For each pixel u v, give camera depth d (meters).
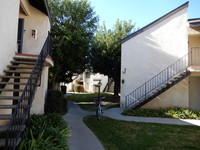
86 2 10.50
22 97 2.58
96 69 13.14
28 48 6.41
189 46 8.59
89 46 10.90
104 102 12.19
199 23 7.33
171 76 8.28
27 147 2.80
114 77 13.29
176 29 8.52
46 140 3.01
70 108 9.12
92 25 10.99
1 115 2.89
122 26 13.59
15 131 2.48
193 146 3.79
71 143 3.82
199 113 7.01
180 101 8.21
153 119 6.54
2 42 3.68
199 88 8.94
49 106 7.17
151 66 8.85
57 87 13.23
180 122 6.07
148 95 8.23
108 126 5.37
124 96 9.22
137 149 3.60
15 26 4.52
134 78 9.09
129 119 6.49
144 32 9.10
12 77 3.73
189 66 7.62
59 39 9.41
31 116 4.90
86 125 5.48
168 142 4.03
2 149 2.52
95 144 3.80
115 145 3.78
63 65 10.70
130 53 9.28
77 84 25.44
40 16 6.61
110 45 12.63
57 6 9.84
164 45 8.70
